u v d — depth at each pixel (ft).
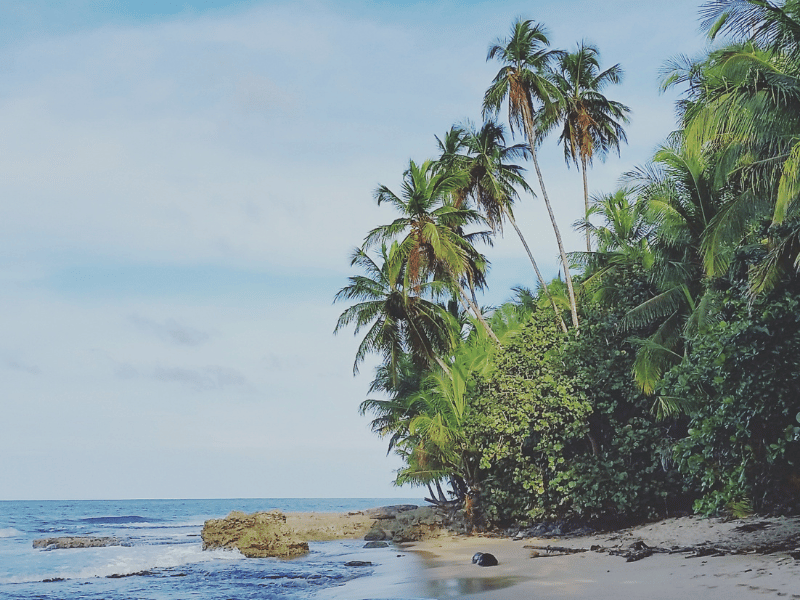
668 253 75.41
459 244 99.40
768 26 46.75
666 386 59.21
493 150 108.78
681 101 69.31
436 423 92.02
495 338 98.78
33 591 57.31
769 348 47.16
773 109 47.88
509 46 102.78
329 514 158.10
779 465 50.70
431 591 43.14
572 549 60.64
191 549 93.86
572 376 81.10
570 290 93.56
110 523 219.00
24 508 401.08
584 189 107.24
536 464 84.79
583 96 110.32
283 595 49.16
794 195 43.16
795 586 30.66
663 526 67.72
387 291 97.86
